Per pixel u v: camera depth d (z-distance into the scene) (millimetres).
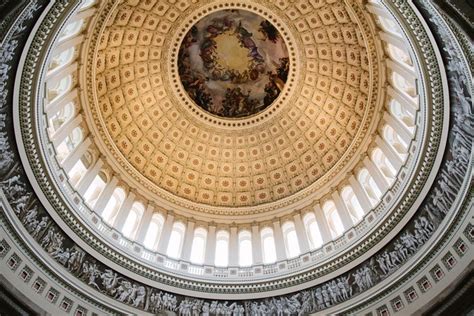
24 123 24719
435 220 25109
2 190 23484
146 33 39219
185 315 29172
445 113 24203
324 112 40969
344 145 38938
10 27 19656
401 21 23562
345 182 37156
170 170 41406
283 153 42531
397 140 32969
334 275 29391
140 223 35438
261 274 32750
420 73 24812
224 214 39375
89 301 26562
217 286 30781
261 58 42500
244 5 39438
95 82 35438
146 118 41281
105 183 35562
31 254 24438
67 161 31484
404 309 24828
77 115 34219
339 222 34875
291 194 40000
